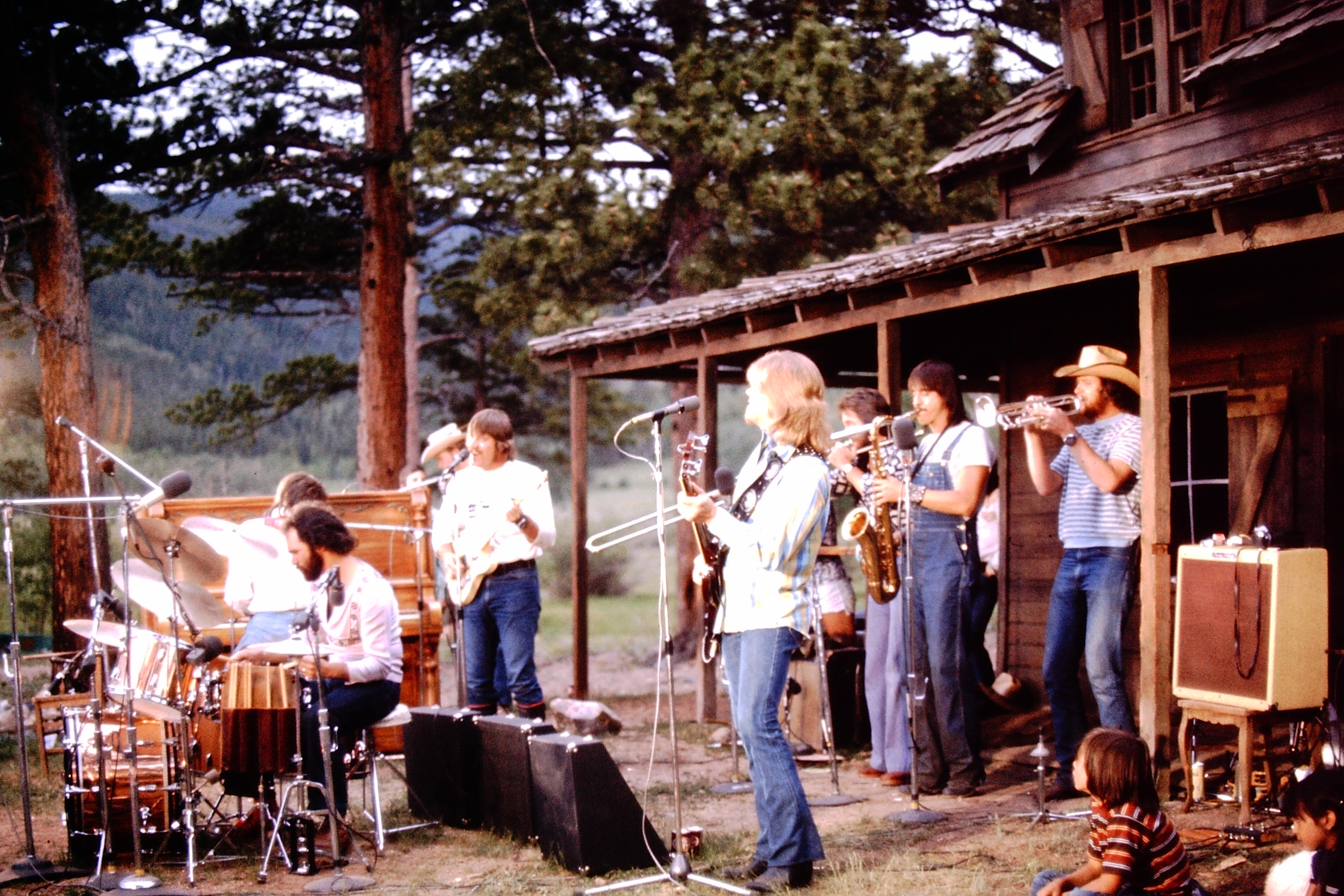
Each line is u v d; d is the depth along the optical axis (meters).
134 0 12.49
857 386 12.29
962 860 5.17
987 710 8.99
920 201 13.90
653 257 16.30
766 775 4.84
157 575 5.78
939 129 14.18
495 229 20.38
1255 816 5.57
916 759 6.00
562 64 15.15
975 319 9.37
